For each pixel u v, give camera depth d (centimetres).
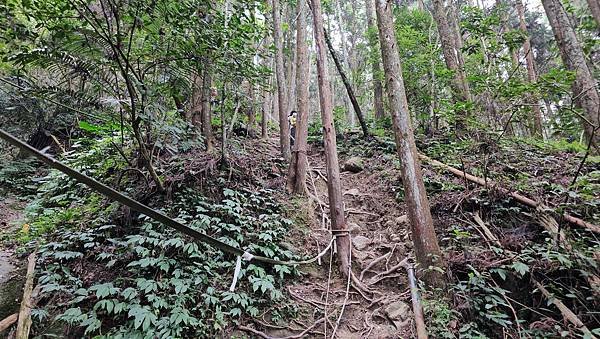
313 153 834
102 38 365
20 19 438
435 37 1068
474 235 418
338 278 440
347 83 849
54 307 340
